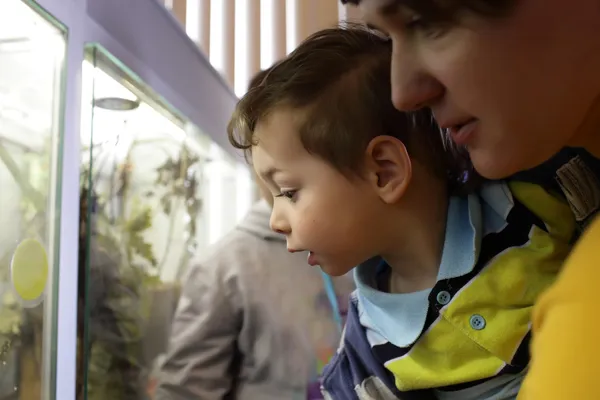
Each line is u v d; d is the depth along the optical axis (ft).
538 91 0.97
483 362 1.61
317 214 1.74
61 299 1.91
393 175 1.72
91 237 2.10
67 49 1.91
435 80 1.04
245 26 6.74
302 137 1.74
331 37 1.86
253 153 1.90
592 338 0.77
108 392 2.29
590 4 0.93
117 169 2.39
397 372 1.72
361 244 1.75
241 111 1.90
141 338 2.68
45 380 1.82
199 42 6.50
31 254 1.81
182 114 3.02
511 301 1.60
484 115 1.01
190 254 3.41
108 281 2.30
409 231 1.77
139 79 2.41
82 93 2.03
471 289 1.63
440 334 1.67
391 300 1.77
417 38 1.02
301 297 3.10
